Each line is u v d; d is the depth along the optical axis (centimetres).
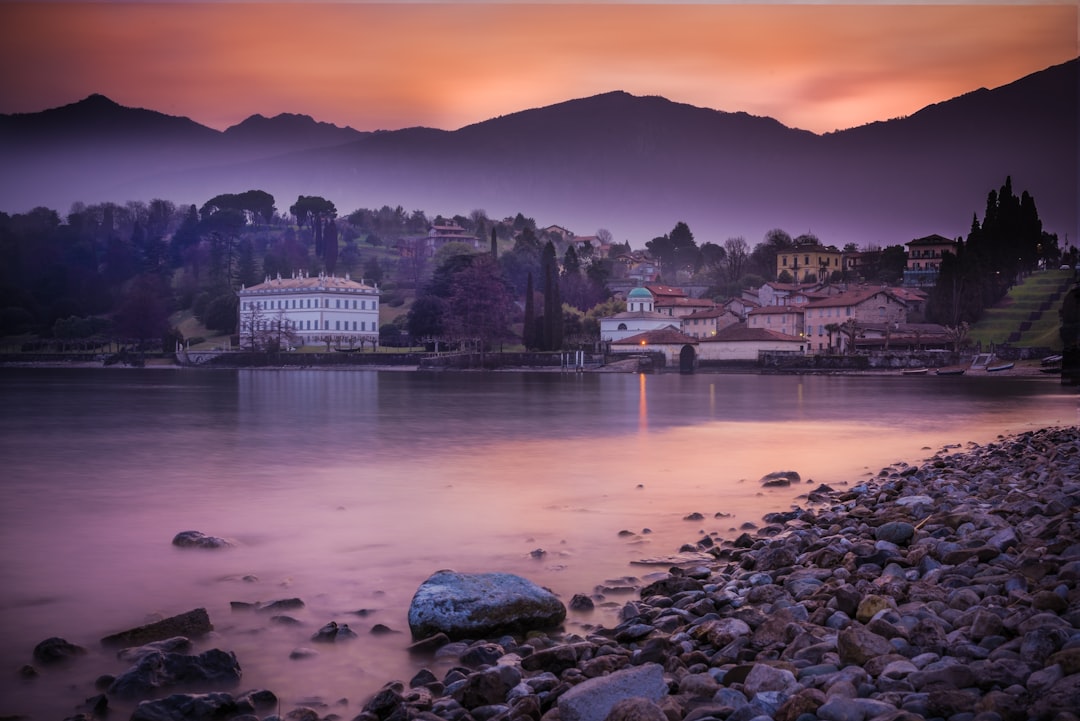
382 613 1536
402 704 1041
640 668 1009
